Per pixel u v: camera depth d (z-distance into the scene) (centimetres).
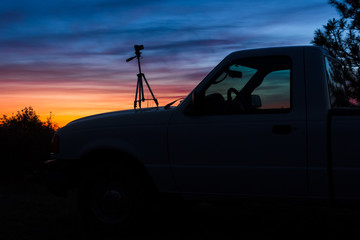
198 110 429
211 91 437
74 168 489
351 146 372
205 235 464
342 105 469
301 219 544
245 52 430
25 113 1368
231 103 426
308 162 386
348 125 374
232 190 418
